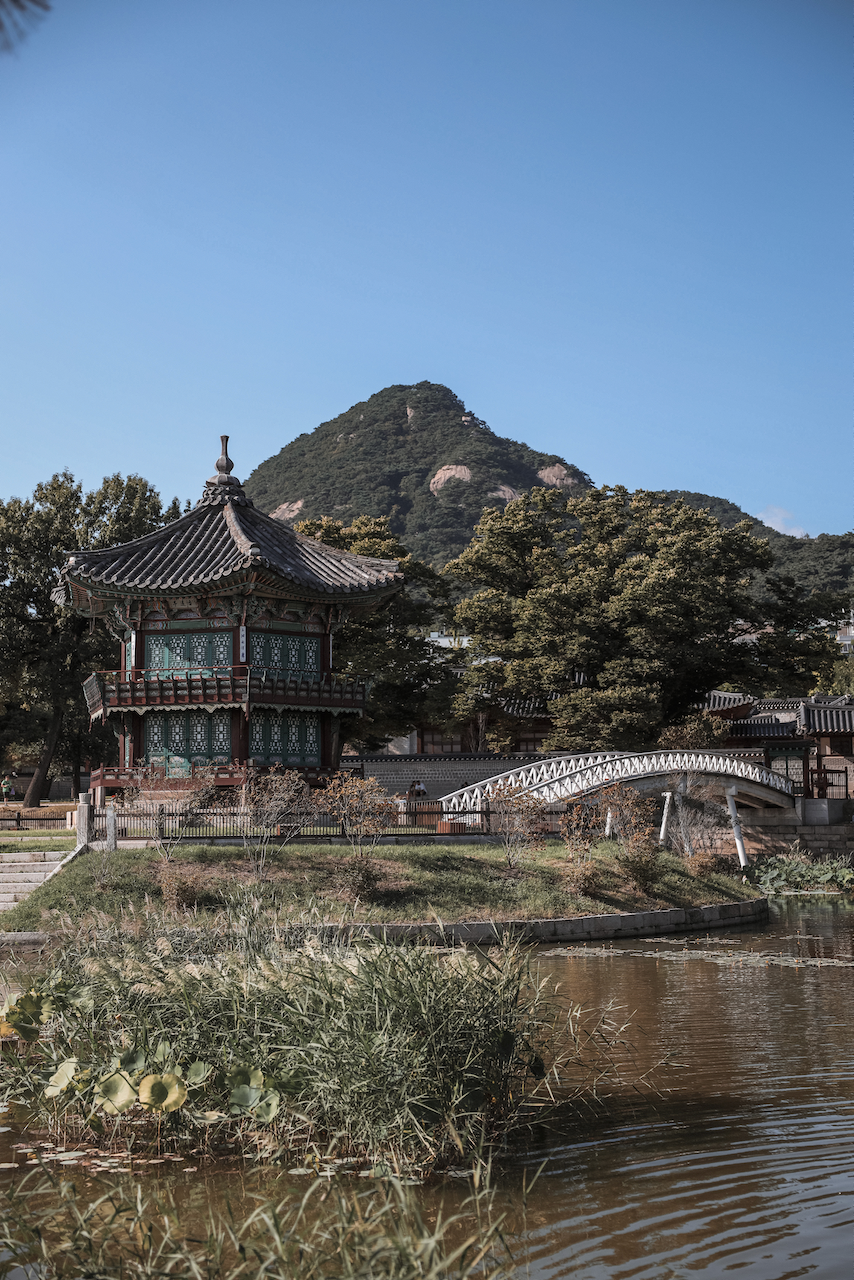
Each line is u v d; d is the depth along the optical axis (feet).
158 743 149.48
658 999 71.61
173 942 52.85
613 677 192.95
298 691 147.43
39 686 216.74
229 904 76.13
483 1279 29.58
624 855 124.67
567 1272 30.27
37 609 221.46
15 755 286.87
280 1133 40.81
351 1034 40.47
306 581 146.61
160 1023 44.27
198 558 149.18
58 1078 41.86
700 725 197.77
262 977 44.57
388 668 201.98
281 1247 28.40
